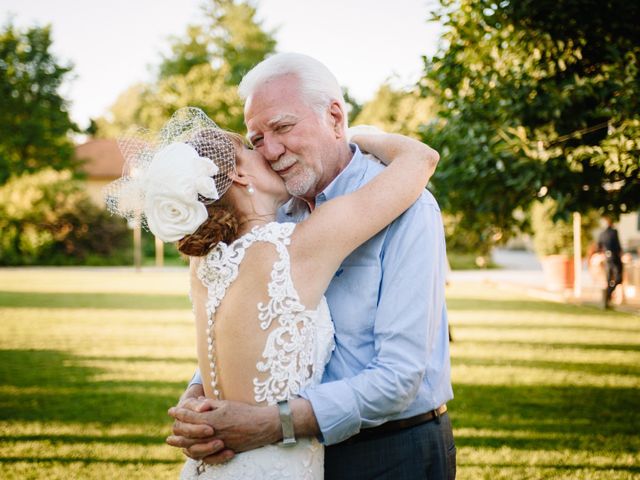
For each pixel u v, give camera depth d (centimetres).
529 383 591
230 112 2689
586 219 1756
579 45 450
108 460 396
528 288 1605
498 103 468
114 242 3052
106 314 1097
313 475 159
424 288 163
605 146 404
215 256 160
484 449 414
